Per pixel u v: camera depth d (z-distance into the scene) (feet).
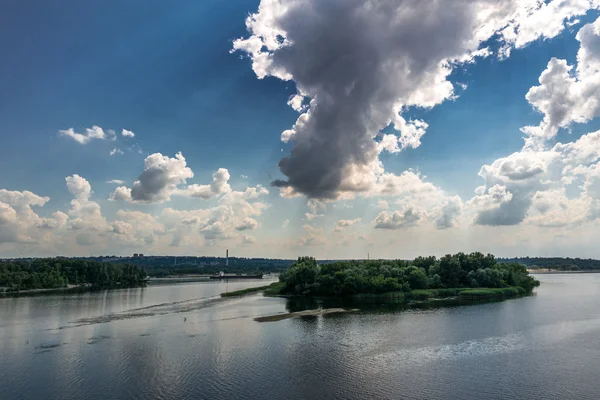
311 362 285.43
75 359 296.51
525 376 254.68
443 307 557.74
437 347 325.21
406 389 234.38
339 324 428.15
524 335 368.27
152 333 388.37
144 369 272.10
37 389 237.66
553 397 222.07
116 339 361.71
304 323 436.76
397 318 463.42
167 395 227.20
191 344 340.39
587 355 300.20
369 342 343.67
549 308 541.75
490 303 600.39
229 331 395.75
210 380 250.37
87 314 527.81
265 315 501.15
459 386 238.48
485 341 345.10
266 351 316.19
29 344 344.90
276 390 233.76
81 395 228.43
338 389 234.79
